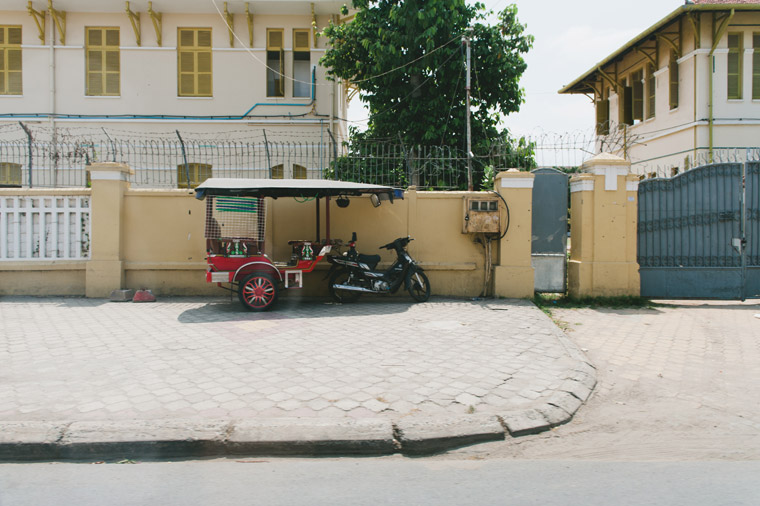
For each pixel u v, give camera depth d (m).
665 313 8.50
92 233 9.17
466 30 13.20
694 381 5.30
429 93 14.07
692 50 15.80
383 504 3.11
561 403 4.50
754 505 3.11
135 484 3.35
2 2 15.27
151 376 5.02
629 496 3.22
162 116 15.97
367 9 14.07
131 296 9.17
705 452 3.86
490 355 5.83
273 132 16.16
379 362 5.53
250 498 3.18
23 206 9.34
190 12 15.95
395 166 10.83
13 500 3.14
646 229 9.43
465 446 3.92
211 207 8.12
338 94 16.72
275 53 16.34
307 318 7.73
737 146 15.56
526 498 3.19
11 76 15.93
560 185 9.59
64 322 7.34
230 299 9.20
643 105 19.03
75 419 4.01
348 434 3.84
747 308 8.93
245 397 4.50
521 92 14.46
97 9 15.73
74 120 15.79
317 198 9.20
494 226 9.27
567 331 7.29
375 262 8.96
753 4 14.75
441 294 9.58
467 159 10.82
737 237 9.42
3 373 5.08
